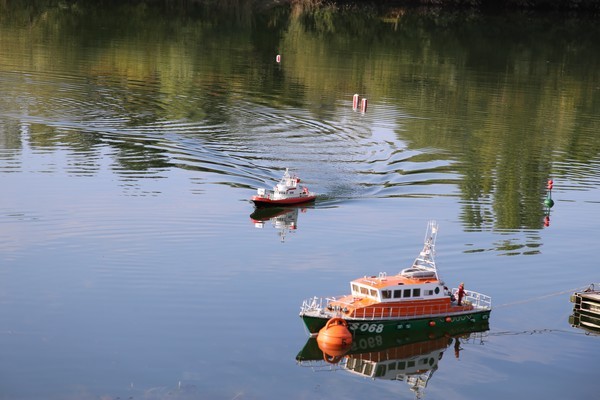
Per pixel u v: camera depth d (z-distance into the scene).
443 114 102.19
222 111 95.19
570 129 99.31
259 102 100.69
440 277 54.59
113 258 54.12
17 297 48.09
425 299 48.09
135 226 59.84
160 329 45.53
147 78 107.31
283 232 60.78
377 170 78.75
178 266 53.53
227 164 76.56
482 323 49.47
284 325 46.88
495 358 45.69
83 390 39.53
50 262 52.94
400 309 47.56
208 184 70.50
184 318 46.88
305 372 42.66
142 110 92.50
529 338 47.88
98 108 91.56
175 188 68.88
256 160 78.56
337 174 76.38
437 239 61.16
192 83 107.19
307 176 75.06
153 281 51.19
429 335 47.88
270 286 51.38
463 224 64.81
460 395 41.75
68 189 66.81
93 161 74.44
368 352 45.69
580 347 47.00
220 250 56.66
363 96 108.38
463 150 87.44
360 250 58.06
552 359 45.66
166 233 58.97
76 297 48.53
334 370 43.19
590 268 57.19
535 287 53.94
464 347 46.75
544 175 80.19
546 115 105.56
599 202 72.69
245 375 41.84
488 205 70.19
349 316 46.59
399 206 68.50
